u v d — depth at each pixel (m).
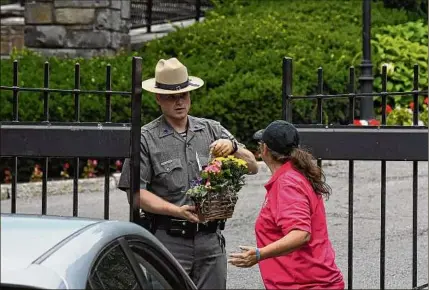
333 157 8.91
